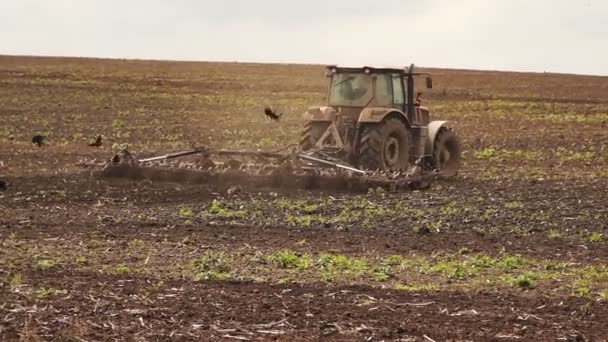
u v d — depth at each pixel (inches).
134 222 1894.7
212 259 1517.0
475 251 1657.2
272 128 4429.1
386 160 2583.7
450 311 1200.8
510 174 2869.1
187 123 4576.8
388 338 1070.4
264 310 1178.6
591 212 2076.8
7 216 1959.9
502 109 5698.8
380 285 1360.7
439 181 2652.6
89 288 1278.3
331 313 1173.7
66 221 1902.1
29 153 3235.7
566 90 7573.8
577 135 4276.6
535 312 1205.1
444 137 2770.7
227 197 2244.1
